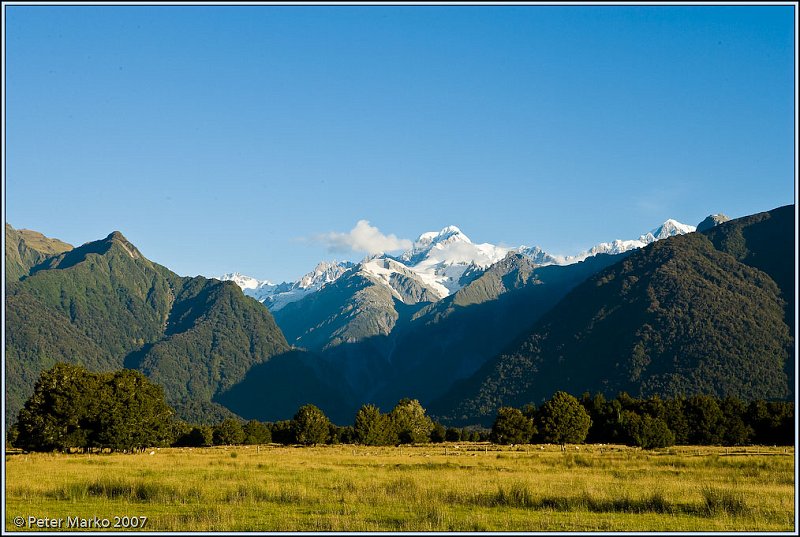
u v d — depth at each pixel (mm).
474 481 60781
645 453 110125
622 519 44469
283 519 43969
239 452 124625
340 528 41500
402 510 47188
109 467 77562
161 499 50781
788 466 75938
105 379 128625
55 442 116188
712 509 46688
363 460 93938
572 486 57344
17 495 52469
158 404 140500
